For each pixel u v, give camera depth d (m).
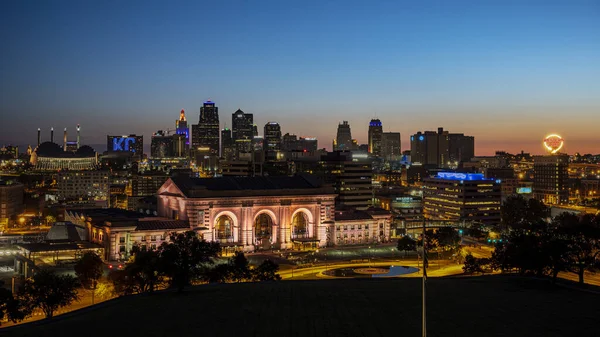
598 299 105.94
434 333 80.75
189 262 126.50
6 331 87.31
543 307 98.31
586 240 138.12
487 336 79.50
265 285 124.25
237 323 87.06
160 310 98.06
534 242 137.12
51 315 119.69
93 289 147.50
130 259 185.50
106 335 82.88
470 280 130.25
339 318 89.38
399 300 104.12
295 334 80.19
